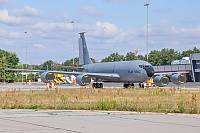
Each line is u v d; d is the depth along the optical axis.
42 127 20.97
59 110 32.44
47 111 31.47
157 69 156.62
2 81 199.25
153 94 54.22
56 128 20.56
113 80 82.06
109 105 33.00
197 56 136.62
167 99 44.03
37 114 28.73
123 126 21.45
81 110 32.34
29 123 22.81
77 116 27.11
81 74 79.50
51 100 43.56
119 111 31.28
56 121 23.91
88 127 21.00
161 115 27.77
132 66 77.25
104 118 25.70
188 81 144.38
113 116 27.06
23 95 53.12
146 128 20.62
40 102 40.44
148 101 40.88
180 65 148.00
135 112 30.23
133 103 37.56
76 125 21.86
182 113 29.41
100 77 80.88
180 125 21.94
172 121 23.95
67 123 22.83
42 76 78.12
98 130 19.81
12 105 36.38
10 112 30.58
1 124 22.33
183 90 66.94
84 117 26.41
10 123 22.81
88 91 62.34
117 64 81.69
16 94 55.22
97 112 30.31
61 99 44.09
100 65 87.50
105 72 84.19
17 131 19.39
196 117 26.36
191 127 21.05
